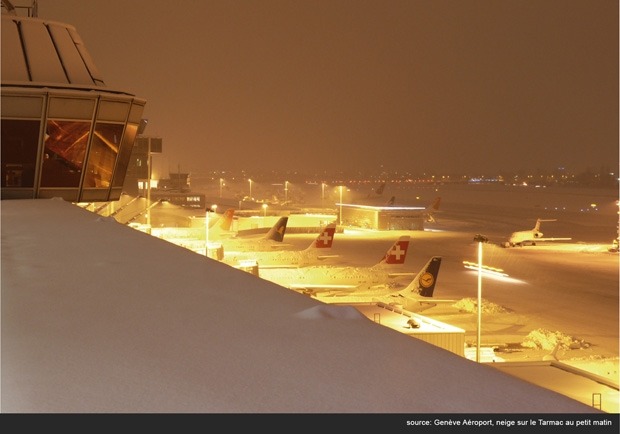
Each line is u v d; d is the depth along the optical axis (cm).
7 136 2259
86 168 2389
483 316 5009
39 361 350
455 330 2755
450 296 5828
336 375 326
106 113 2381
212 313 475
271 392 301
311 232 11744
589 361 3750
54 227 1160
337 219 13012
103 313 474
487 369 340
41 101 2247
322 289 5366
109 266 709
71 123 2323
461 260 8400
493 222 15300
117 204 4488
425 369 337
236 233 8538
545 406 286
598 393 1627
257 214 12244
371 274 5497
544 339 4172
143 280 623
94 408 279
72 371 332
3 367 340
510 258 8738
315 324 438
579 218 16988
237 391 301
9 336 407
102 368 338
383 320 2952
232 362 349
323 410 279
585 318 5028
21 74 2308
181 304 510
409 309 5078
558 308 5400
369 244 9888
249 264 5403
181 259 770
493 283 6619
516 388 309
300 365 344
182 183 16412
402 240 5903
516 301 5666
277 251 7512
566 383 1708
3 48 2339
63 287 586
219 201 18450
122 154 2511
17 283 608
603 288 6425
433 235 11688
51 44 2406
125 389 304
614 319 5006
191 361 351
